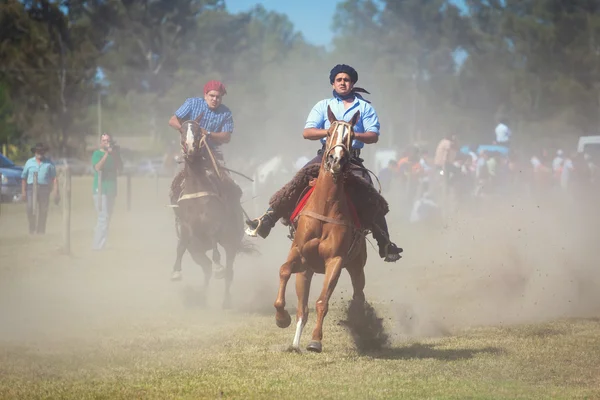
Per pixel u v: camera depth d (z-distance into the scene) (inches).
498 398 262.2
